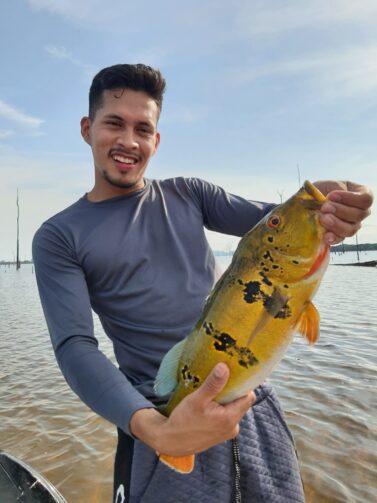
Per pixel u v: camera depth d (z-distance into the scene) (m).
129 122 0.77
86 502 1.34
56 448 1.70
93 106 0.80
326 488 1.33
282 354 0.58
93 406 0.59
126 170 0.78
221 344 0.58
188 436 0.50
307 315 0.59
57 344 0.66
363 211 0.55
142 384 0.72
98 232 0.76
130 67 0.77
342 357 2.78
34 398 2.30
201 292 0.77
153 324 0.73
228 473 0.67
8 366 3.02
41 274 0.74
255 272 0.59
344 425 1.74
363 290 7.36
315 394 2.11
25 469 1.00
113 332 0.77
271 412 0.75
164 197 0.84
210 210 0.87
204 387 0.47
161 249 0.77
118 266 0.74
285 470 0.71
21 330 4.61
